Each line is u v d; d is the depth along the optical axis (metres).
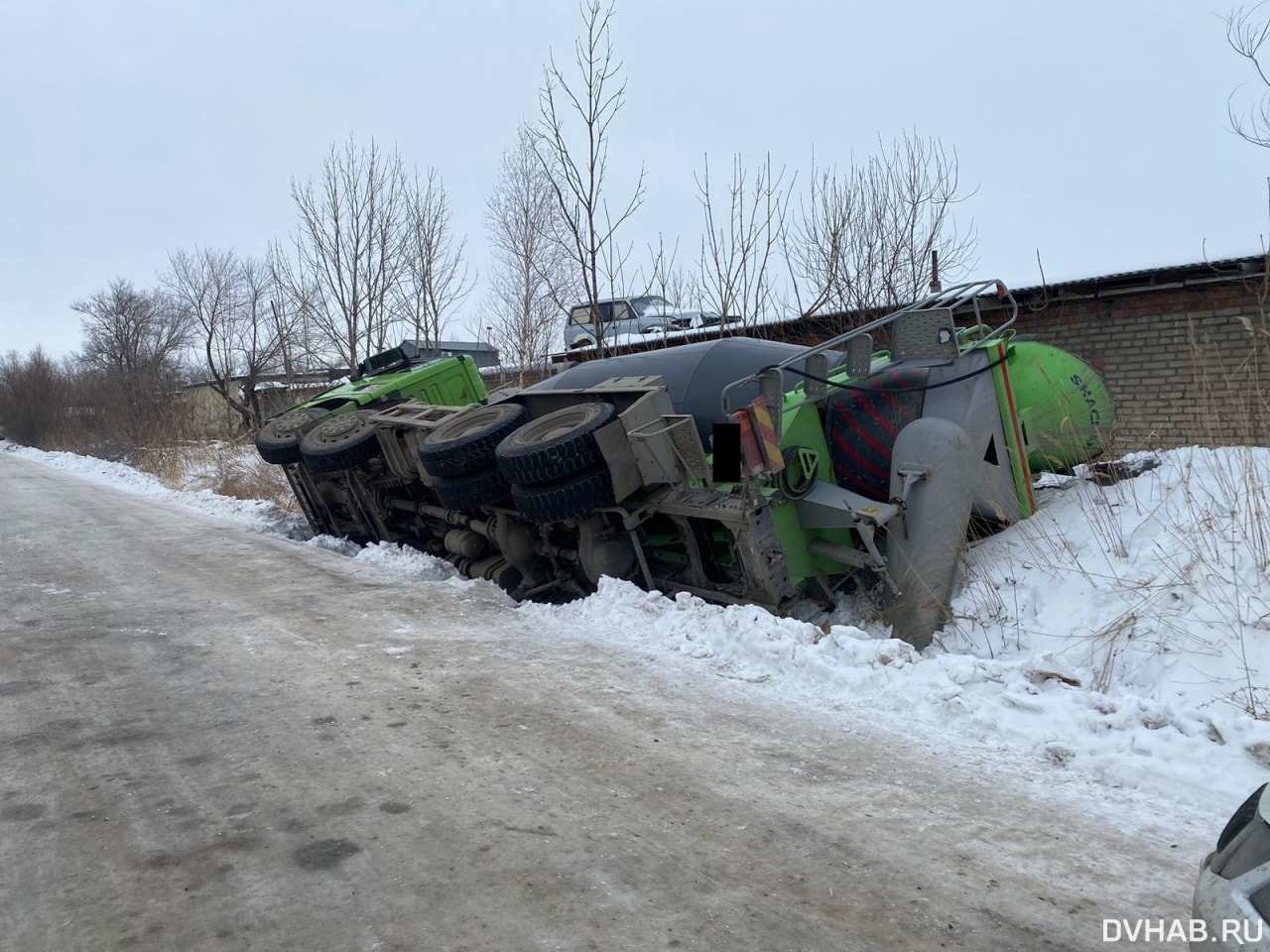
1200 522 5.85
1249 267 10.25
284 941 2.88
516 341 17.81
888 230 13.73
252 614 7.08
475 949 2.83
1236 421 6.72
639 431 6.39
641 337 14.42
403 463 9.22
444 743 4.45
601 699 5.03
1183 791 3.82
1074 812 3.71
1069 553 6.26
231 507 14.50
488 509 7.74
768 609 6.25
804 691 5.11
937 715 4.66
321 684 5.36
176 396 34.31
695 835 3.54
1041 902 3.08
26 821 3.71
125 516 13.72
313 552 10.07
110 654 6.07
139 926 2.97
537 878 3.24
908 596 6.15
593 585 7.44
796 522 6.53
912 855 3.39
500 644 6.12
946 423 6.45
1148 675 5.08
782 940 2.87
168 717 4.88
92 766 4.25
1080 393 7.39
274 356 30.16
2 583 8.41
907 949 2.83
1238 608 5.09
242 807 3.81
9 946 2.87
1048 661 4.86
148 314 45.62
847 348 6.68
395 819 3.69
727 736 4.50
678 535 7.16
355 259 20.59
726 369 7.42
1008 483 6.85
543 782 4.01
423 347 20.23
